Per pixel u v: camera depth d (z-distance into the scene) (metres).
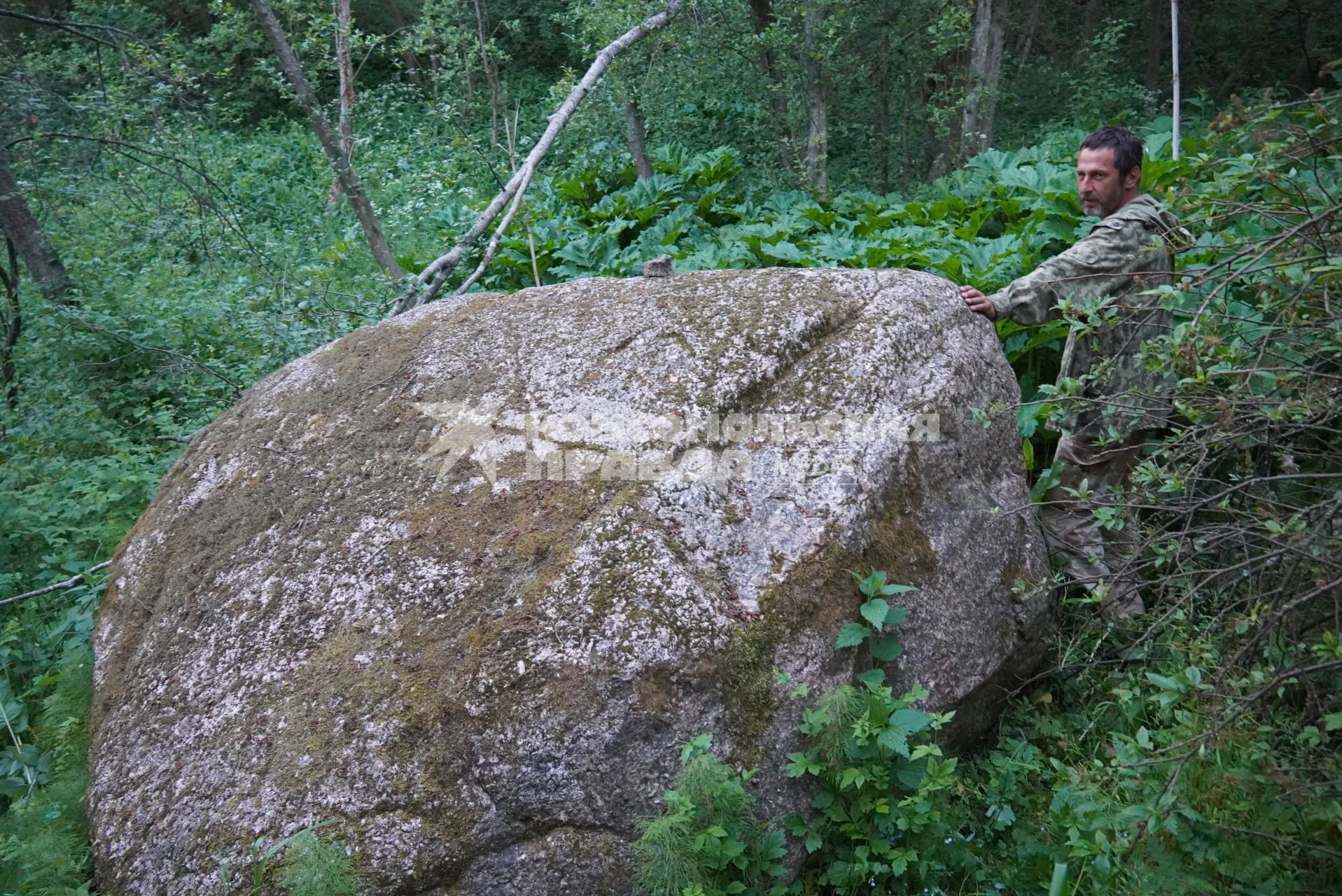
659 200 7.43
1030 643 2.92
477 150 7.86
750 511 2.53
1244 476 2.76
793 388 2.73
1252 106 2.54
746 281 3.04
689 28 9.03
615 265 6.11
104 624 3.14
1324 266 2.21
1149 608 3.19
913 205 6.04
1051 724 2.88
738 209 7.19
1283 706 2.54
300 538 2.80
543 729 2.22
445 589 2.50
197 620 2.79
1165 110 9.48
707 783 2.16
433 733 2.27
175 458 5.09
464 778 2.24
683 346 2.81
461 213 7.71
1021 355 4.42
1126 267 3.12
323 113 6.33
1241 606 2.78
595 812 2.21
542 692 2.24
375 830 2.21
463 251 5.84
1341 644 2.08
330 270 7.49
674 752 2.24
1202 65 10.86
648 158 8.69
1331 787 2.17
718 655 2.31
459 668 2.32
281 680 2.52
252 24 11.30
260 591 2.73
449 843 2.20
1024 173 5.95
